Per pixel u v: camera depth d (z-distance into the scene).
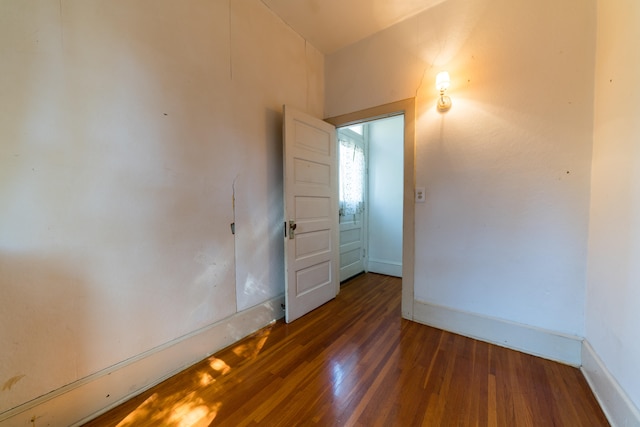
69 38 1.21
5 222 1.06
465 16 2.00
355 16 2.30
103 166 1.32
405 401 1.36
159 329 1.55
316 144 2.58
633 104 1.15
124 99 1.39
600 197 1.46
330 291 2.83
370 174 3.97
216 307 1.86
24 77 1.10
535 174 1.77
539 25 1.73
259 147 2.19
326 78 2.90
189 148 1.69
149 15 1.48
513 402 1.35
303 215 2.43
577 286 1.65
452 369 1.63
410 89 2.29
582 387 1.46
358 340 2.00
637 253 1.08
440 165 2.15
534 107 1.76
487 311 1.98
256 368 1.66
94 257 1.30
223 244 1.90
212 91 1.81
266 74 2.23
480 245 1.99
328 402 1.36
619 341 1.20
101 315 1.32
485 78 1.93
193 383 1.52
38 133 1.13
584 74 1.60
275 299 2.35
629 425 1.08
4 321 1.07
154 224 1.52
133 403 1.37
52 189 1.17
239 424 1.23
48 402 1.16
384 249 3.88
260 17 2.16
